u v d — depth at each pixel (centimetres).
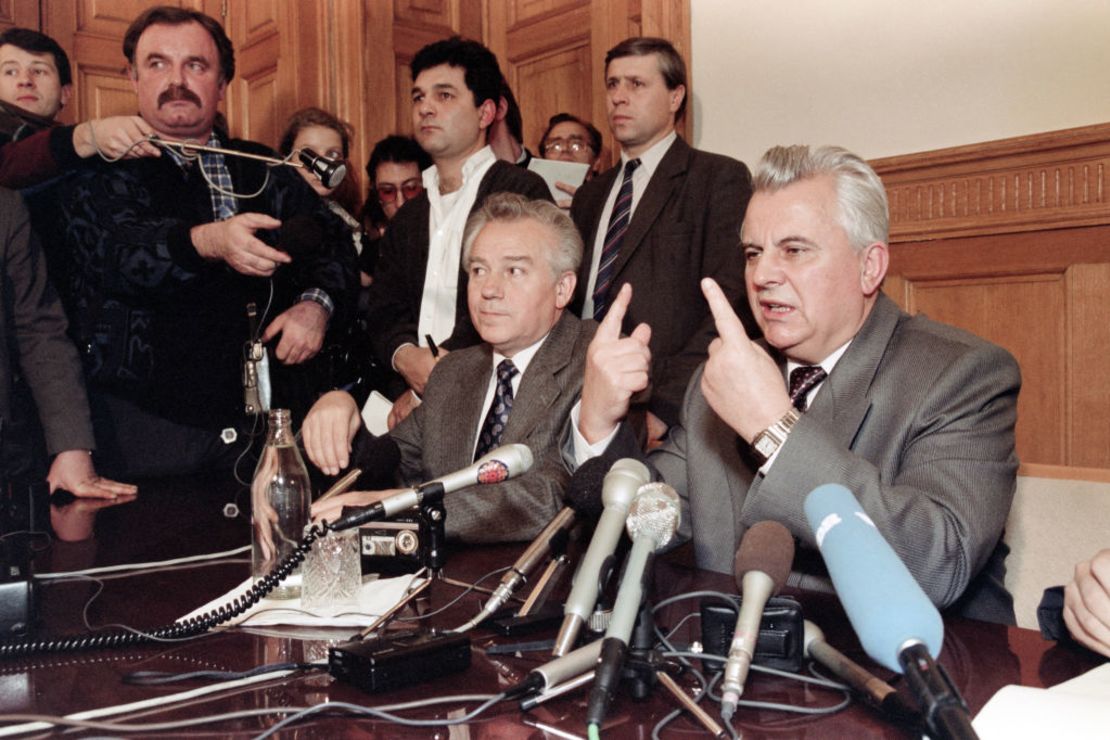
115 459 311
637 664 102
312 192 356
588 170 375
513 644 121
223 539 192
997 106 335
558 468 194
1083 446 320
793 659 110
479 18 512
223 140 347
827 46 378
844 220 169
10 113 362
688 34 422
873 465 151
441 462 230
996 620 162
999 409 161
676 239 304
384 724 97
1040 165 325
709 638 112
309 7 498
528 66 494
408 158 424
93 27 497
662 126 324
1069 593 118
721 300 152
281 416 153
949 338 171
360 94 492
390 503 136
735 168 308
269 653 121
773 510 145
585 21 464
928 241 352
